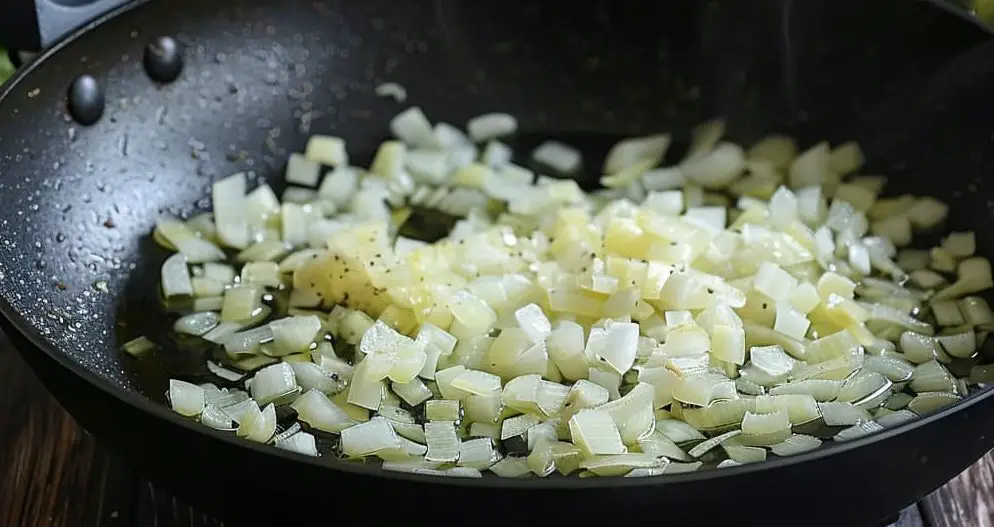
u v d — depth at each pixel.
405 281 0.42
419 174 0.47
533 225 0.45
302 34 0.47
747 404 0.39
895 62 0.45
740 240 0.43
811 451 0.32
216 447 0.33
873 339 0.41
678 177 0.47
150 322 0.42
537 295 0.42
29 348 0.35
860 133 0.46
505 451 0.38
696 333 0.40
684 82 0.47
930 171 0.45
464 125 0.48
